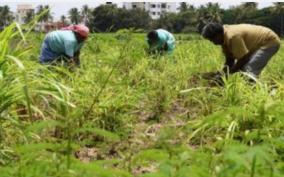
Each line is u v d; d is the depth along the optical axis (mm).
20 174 2312
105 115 5316
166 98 6316
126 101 5848
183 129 4582
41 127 2471
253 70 7191
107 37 10148
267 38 7199
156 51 9734
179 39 14672
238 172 2121
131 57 8570
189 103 6398
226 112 3080
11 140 4023
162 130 2246
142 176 2029
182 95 6719
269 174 2178
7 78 4188
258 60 7191
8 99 4062
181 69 8047
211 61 9461
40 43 8703
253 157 1837
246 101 5633
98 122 5223
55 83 4371
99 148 4516
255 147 1839
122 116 5438
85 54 9898
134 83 7340
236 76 5926
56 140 4086
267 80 8289
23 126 4074
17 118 4246
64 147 2432
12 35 4348
